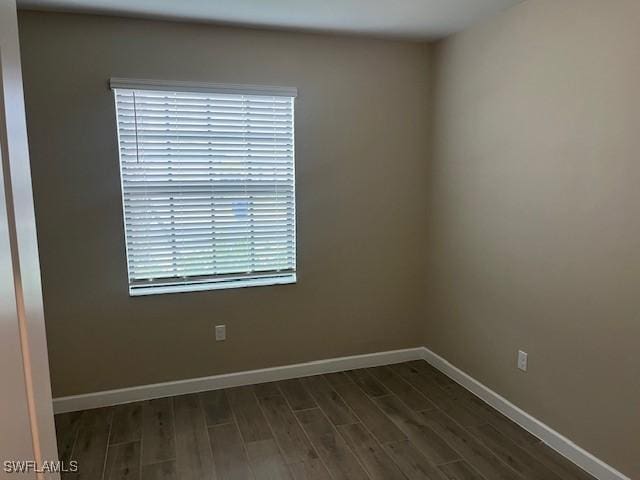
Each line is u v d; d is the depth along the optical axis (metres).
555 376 2.46
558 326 2.42
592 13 2.13
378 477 2.26
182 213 3.01
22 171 0.74
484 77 2.87
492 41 2.79
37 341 0.77
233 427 2.71
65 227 2.78
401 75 3.36
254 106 3.06
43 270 2.77
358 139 3.32
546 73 2.41
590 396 2.26
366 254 3.47
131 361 3.00
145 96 2.83
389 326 3.62
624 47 2.00
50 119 2.67
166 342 3.06
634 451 2.06
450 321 3.37
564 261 2.36
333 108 3.22
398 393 3.15
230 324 3.19
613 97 2.06
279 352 3.34
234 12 2.65
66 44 2.65
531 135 2.53
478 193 2.99
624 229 2.04
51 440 0.84
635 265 2.00
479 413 2.87
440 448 2.50
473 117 3.00
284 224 3.26
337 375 3.44
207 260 3.11
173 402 3.02
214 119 2.99
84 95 2.71
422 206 3.57
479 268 3.02
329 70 3.17
